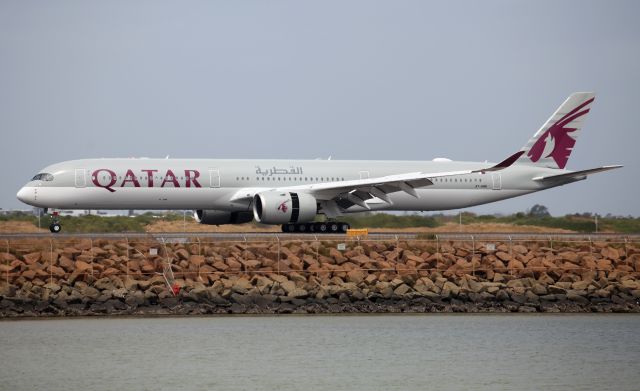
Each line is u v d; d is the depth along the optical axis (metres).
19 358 154.38
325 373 147.25
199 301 193.00
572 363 155.00
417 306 198.62
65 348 160.50
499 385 142.38
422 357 157.62
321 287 199.00
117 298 192.12
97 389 138.38
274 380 143.12
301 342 166.00
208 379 143.25
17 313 186.50
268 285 198.25
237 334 171.38
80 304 190.50
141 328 176.00
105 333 171.50
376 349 161.88
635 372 150.00
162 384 140.75
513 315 197.00
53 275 198.88
